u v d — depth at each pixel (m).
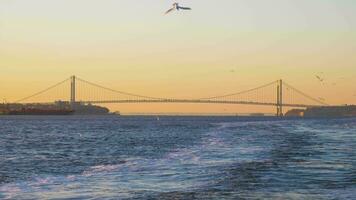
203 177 21.00
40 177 22.06
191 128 98.19
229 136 60.88
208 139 54.91
